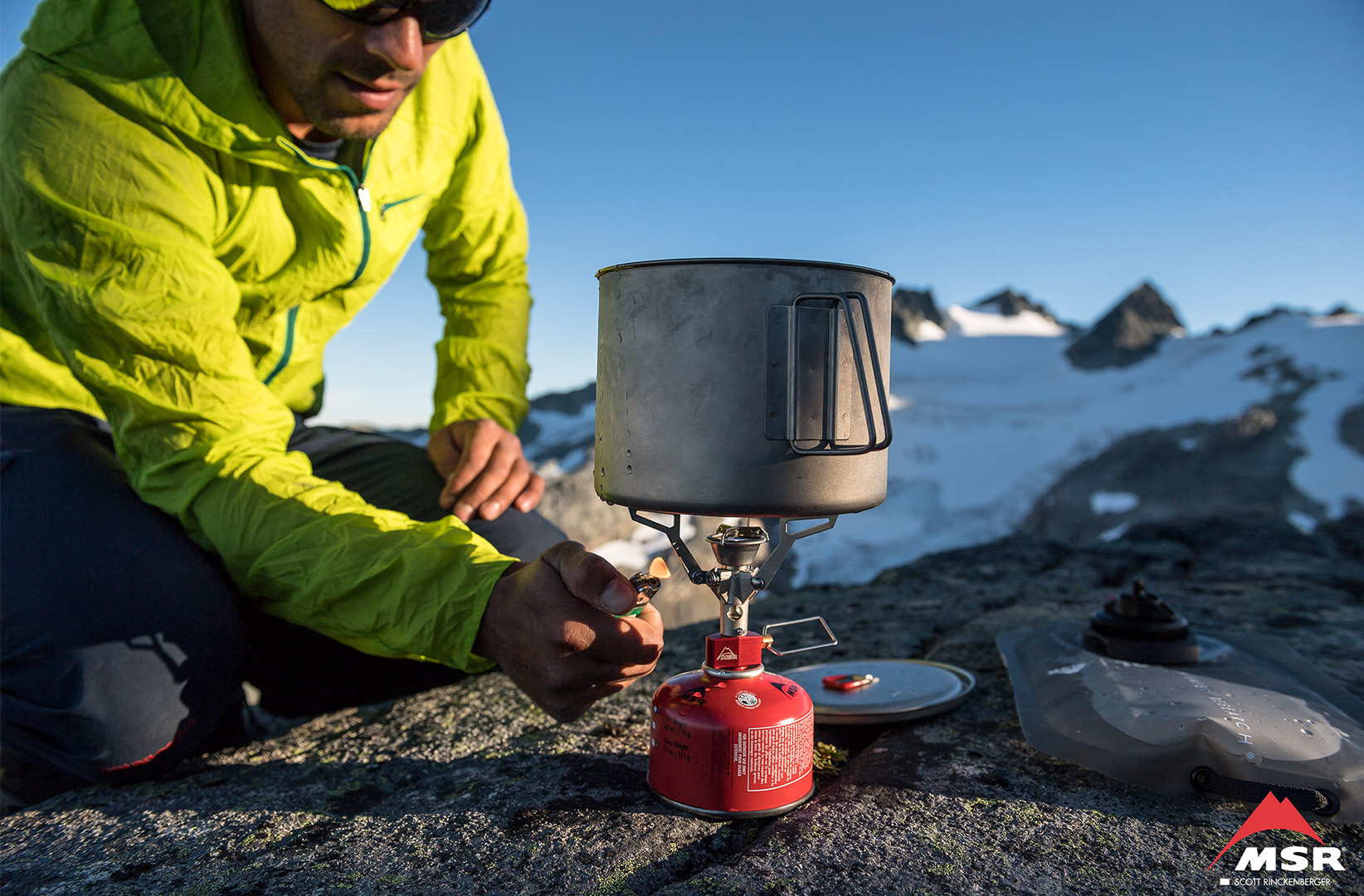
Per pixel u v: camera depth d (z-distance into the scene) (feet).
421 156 5.27
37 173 3.78
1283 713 3.49
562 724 4.31
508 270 6.48
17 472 4.06
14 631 3.60
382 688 5.16
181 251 3.89
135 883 2.91
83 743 3.70
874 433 2.93
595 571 3.04
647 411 2.91
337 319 5.56
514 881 2.80
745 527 3.33
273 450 4.09
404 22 3.77
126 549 3.90
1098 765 3.43
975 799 3.28
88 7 3.89
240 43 3.92
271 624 4.88
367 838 3.16
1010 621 6.23
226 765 4.14
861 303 2.88
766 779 3.16
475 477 5.06
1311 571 8.14
